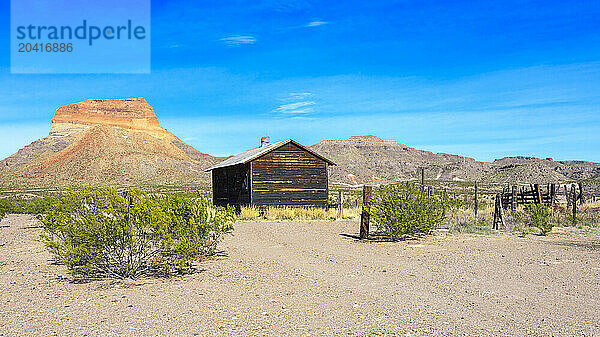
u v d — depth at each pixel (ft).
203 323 20.18
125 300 24.41
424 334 18.63
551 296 25.09
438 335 18.51
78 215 30.68
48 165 636.48
